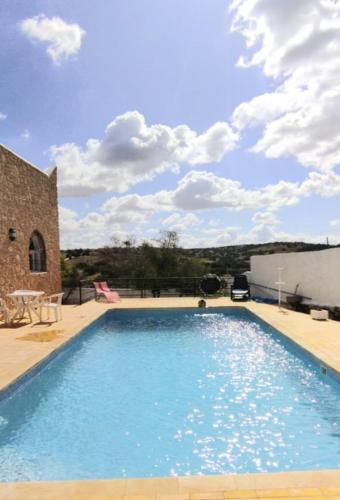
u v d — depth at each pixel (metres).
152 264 25.66
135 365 6.84
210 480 2.69
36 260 13.53
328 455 3.71
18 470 3.50
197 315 12.17
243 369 6.48
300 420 4.50
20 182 11.59
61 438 4.15
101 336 9.29
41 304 9.64
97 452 3.83
